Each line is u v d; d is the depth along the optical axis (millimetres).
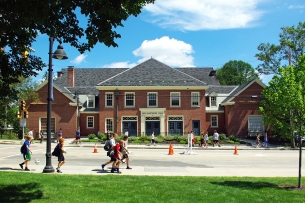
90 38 9508
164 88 47594
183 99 47656
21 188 11492
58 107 48406
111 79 48125
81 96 52188
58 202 9617
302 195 10766
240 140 44156
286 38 46281
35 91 47812
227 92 53125
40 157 24297
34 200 9820
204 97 47625
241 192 11109
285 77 12195
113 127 47500
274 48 46906
